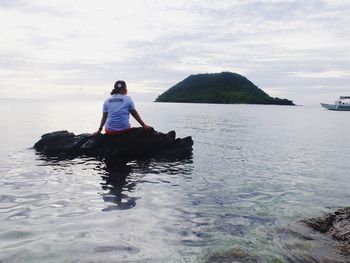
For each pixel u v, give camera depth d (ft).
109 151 51.31
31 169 40.83
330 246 19.62
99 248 18.52
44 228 21.35
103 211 25.13
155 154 54.85
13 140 69.97
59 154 53.11
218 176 38.96
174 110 311.88
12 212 24.49
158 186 33.37
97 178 36.42
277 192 32.30
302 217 24.86
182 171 41.45
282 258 18.02
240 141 77.92
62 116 181.57
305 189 33.86
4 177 36.17
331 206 28.25
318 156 57.93
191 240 20.16
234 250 18.78
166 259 17.58
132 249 18.60
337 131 124.77
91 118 164.14
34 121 134.62
